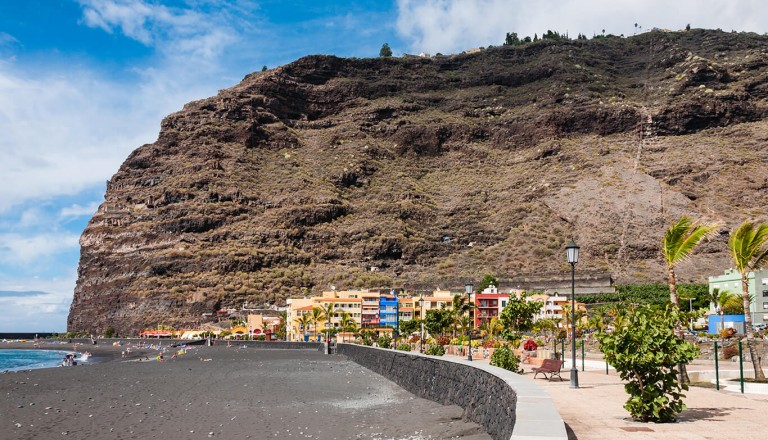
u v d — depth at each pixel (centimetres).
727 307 11600
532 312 6750
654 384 2070
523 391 1814
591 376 4244
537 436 1243
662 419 2064
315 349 13475
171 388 5416
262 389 5131
